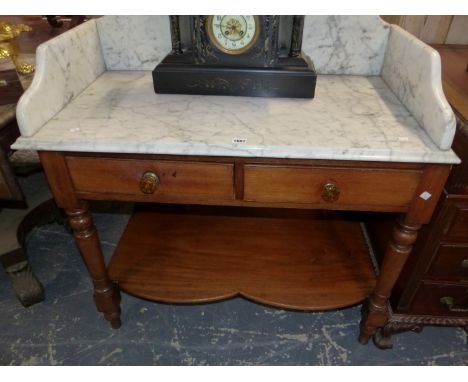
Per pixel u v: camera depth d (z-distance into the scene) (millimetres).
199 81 916
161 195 839
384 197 797
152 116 838
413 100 842
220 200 840
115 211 1729
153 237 1328
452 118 684
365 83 1033
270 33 855
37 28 1258
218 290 1138
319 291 1134
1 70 990
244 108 874
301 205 830
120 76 1077
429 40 1176
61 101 868
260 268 1208
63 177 820
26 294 1259
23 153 1360
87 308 1297
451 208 868
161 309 1299
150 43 1074
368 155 713
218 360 1144
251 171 780
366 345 1187
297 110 869
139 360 1143
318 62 1082
